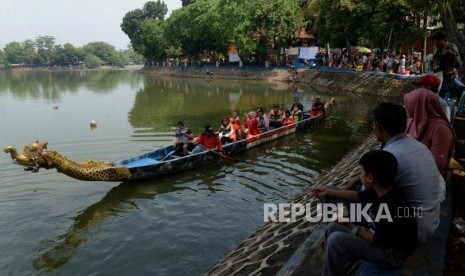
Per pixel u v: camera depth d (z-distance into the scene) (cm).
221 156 1277
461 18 2181
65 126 1988
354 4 2902
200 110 2489
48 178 1141
